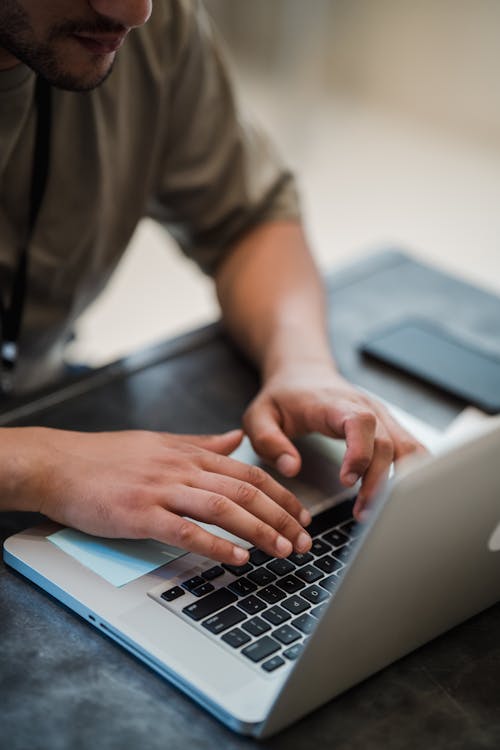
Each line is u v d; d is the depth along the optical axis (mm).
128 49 1135
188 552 810
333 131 4312
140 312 2859
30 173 1095
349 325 1239
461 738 681
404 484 605
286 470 917
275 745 660
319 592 773
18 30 861
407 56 4457
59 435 885
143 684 701
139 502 806
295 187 1343
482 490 679
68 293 1231
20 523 855
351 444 891
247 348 1154
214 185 1260
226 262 1269
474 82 4297
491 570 774
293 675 631
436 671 739
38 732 656
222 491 826
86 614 751
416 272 1395
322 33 4535
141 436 906
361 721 687
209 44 1233
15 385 1309
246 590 768
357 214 3549
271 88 4695
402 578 670
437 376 1123
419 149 4191
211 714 680
